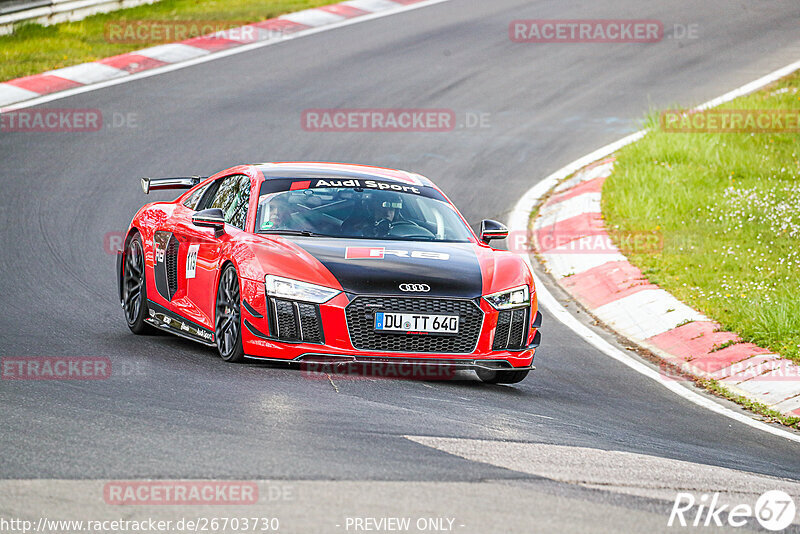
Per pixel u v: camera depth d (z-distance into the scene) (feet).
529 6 317.63
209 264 93.25
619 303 131.34
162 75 239.50
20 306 112.37
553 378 99.55
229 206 99.66
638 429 81.61
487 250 94.79
